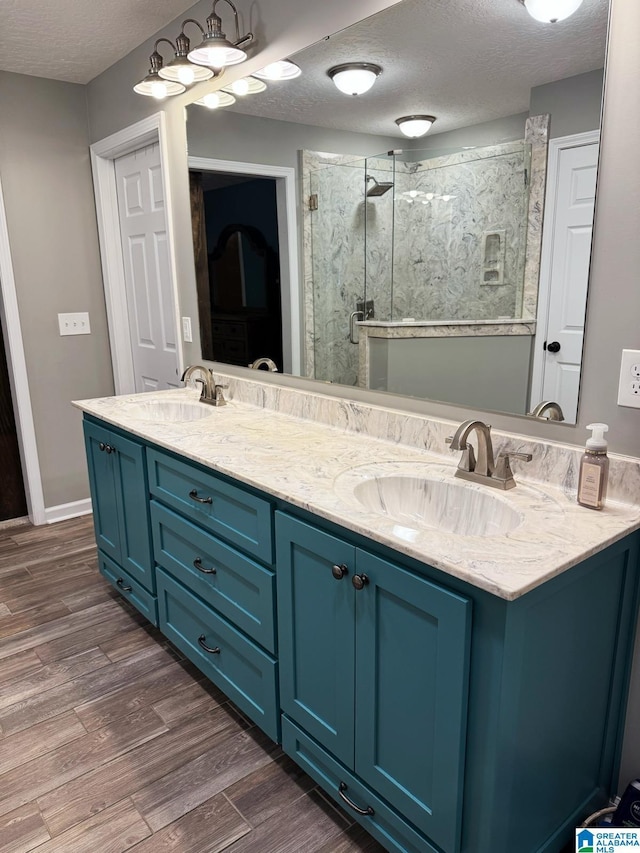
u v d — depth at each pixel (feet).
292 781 5.43
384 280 5.87
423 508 5.06
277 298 7.25
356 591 4.19
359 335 6.26
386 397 6.12
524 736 3.73
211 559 5.90
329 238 6.37
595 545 3.72
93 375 11.50
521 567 3.43
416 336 5.67
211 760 5.67
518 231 4.75
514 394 5.00
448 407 5.55
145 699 6.51
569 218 4.43
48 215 10.47
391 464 5.34
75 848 4.76
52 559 9.81
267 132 6.89
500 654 3.37
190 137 8.17
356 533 4.13
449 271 5.30
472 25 4.82
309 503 4.43
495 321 5.02
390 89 5.51
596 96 4.15
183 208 8.69
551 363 4.70
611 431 4.42
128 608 8.34
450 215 5.22
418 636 3.80
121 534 7.74
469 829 3.77
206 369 8.16
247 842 4.82
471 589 3.46
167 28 8.07
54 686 6.71
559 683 3.96
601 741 4.66
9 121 9.84
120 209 10.78
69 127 10.46
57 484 11.35
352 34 5.75
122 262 11.07
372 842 4.82
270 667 5.28
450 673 3.61
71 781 5.42
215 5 6.89
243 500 5.22
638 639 4.52
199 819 5.02
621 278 4.20
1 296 10.34
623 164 4.07
